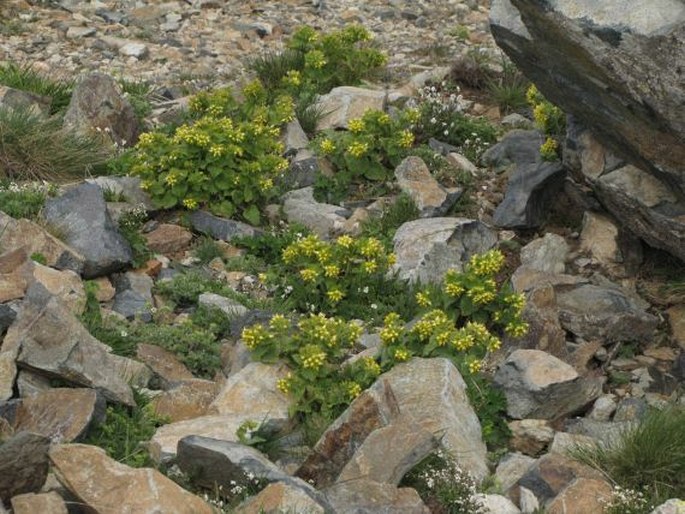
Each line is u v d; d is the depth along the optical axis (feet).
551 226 35.94
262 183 35.40
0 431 23.52
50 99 41.11
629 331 30.96
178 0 56.70
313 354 27.20
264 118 39.29
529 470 24.75
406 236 33.47
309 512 21.79
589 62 28.02
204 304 30.86
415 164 37.17
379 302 31.83
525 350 28.32
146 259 33.14
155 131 38.63
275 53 48.88
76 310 29.12
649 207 31.19
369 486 22.85
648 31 26.43
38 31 52.01
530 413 27.45
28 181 36.01
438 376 26.68
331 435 25.09
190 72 47.70
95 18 54.08
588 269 33.81
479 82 45.24
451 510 23.57
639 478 24.67
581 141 33.22
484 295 29.89
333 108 41.29
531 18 28.99
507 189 35.88
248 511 21.95
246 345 28.09
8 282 28.84
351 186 37.65
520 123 41.73
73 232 32.04
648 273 33.86
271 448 25.76
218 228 34.83
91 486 21.70
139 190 35.60
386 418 25.21
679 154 28.58
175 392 27.07
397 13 55.62
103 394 25.66
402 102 43.19
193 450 23.49
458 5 57.00
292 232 34.86
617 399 29.19
